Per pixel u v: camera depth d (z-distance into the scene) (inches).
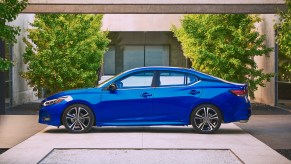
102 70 1529.3
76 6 776.3
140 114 553.9
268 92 987.9
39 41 906.1
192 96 552.7
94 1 763.4
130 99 553.3
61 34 888.9
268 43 971.9
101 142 486.6
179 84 558.6
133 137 523.5
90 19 913.5
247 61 909.2
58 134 546.0
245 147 454.9
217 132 565.9
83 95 556.7
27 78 909.8
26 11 774.5
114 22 1464.1
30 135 541.0
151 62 1547.7
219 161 391.2
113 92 556.4
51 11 778.2
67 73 889.5
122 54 1546.5
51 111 557.9
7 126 618.8
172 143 481.4
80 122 556.1
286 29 498.3
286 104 860.6
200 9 781.3
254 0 769.6
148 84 558.9
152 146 462.3
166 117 553.9
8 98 908.6
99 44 968.3
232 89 555.8
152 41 1545.3
